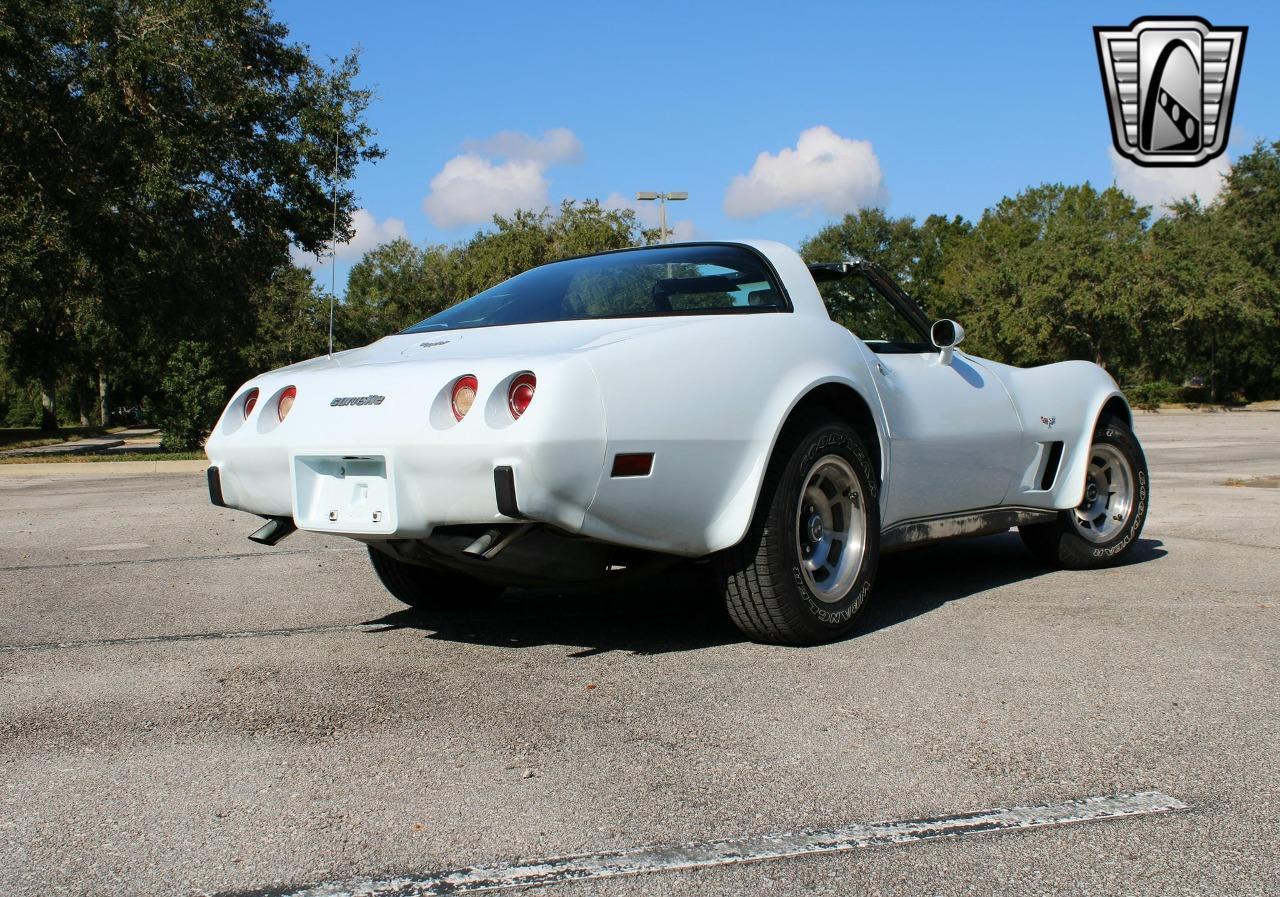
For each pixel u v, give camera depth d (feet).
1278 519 21.53
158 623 14.01
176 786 7.92
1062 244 144.87
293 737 9.01
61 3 63.62
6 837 7.06
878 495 12.40
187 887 6.28
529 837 6.88
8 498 36.55
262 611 14.66
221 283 75.36
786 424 11.39
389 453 9.86
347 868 6.48
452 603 14.23
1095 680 10.18
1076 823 6.93
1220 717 9.04
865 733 8.75
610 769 8.06
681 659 11.25
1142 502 16.75
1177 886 6.05
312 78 77.77
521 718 9.37
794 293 12.36
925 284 221.05
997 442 14.47
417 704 9.89
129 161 65.82
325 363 11.82
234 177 73.15
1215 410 142.00
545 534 10.39
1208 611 13.12
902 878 6.20
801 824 6.98
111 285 70.54
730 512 10.85
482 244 175.52
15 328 76.89
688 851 6.62
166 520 27.40
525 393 9.41
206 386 68.49
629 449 9.78
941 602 14.03
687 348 10.50
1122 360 147.64
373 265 206.28
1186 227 162.30
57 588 16.98
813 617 11.40
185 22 67.15
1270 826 6.84
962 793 7.46
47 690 10.68
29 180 65.05
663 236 95.66
